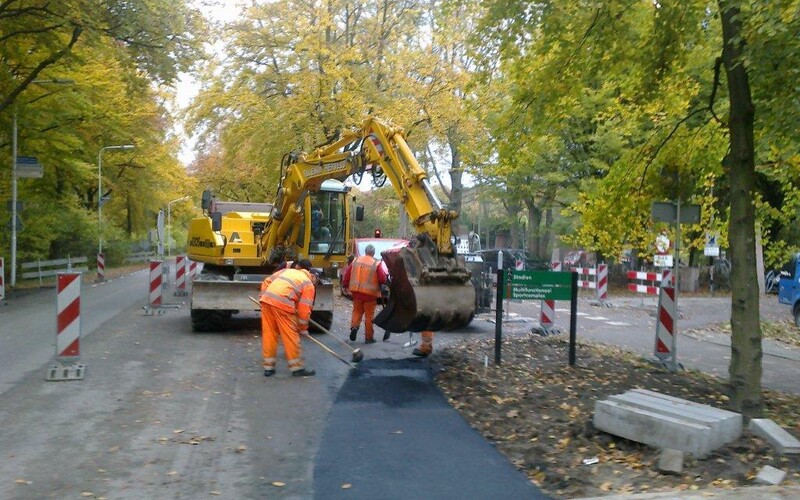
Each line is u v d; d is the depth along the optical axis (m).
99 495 5.78
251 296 14.68
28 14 21.53
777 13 7.25
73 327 10.54
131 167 44.94
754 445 6.77
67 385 9.65
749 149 8.66
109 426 7.74
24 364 11.14
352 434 7.58
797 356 14.32
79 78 26.53
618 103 12.28
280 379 10.32
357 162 12.89
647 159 11.52
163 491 5.89
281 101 28.16
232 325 16.05
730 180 8.80
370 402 8.97
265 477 6.25
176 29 22.66
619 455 6.75
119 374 10.41
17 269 31.25
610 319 20.73
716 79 9.69
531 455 6.83
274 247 15.86
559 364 11.51
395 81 29.42
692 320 21.02
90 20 20.47
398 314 10.69
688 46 10.45
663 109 11.65
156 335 14.40
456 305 10.27
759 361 8.46
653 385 10.05
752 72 8.24
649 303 25.73
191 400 8.95
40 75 25.20
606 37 10.08
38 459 6.64
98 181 43.53
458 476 6.30
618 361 12.09
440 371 10.90
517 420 8.02
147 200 49.06
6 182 31.09
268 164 28.81
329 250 17.11
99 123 29.97
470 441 7.34
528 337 14.99
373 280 13.72
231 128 28.72
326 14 27.89
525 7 9.60
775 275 31.97
